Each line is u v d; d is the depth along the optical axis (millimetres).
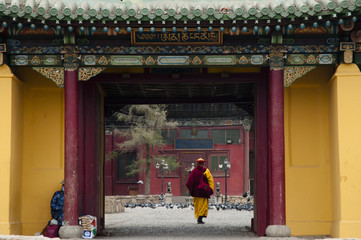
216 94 21234
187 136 49250
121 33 15359
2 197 15125
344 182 15031
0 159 15242
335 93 15523
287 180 16656
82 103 17109
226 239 15508
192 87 19516
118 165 50438
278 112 15352
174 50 15633
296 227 16453
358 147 15102
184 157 49281
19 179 16250
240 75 17328
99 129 18281
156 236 17172
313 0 14438
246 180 47969
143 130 45750
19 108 16281
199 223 23172
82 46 15602
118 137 50281
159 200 46312
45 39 15664
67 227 14875
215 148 48812
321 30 15320
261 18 14328
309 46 15602
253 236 17094
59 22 14531
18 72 16906
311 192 16594
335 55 15617
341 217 14961
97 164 17469
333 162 15891
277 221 14992
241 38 15648
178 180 49156
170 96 21453
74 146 15234
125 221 24703
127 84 18531
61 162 16859
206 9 14594
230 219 26234
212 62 15625
